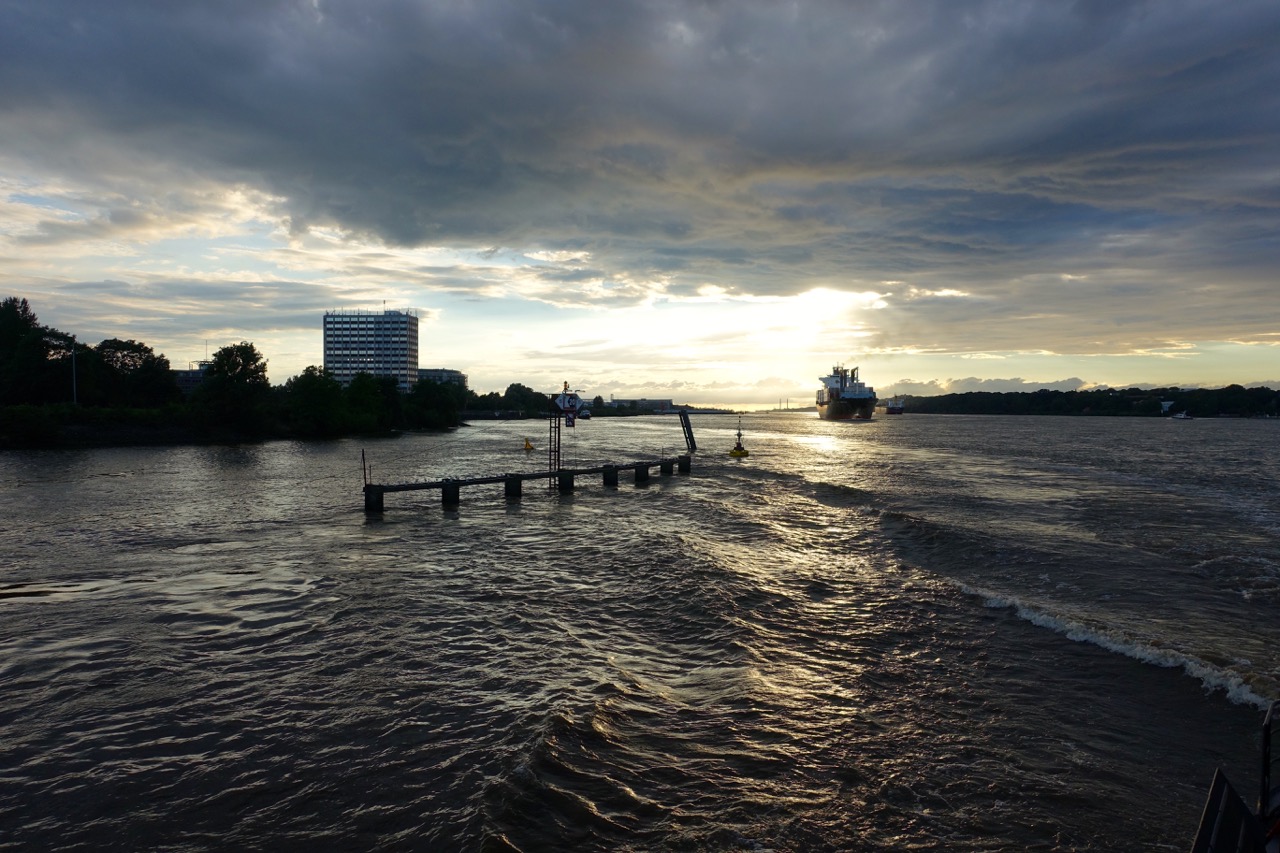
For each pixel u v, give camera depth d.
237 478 43.06
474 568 18.95
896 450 80.50
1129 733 9.66
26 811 7.57
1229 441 99.81
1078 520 27.84
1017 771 8.61
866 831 7.33
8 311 101.56
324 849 6.88
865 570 18.83
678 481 44.59
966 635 13.57
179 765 8.50
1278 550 21.77
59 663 11.77
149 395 101.88
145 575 17.92
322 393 96.75
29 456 59.19
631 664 11.91
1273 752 8.94
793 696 10.67
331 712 9.91
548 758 8.45
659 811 7.54
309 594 16.11
